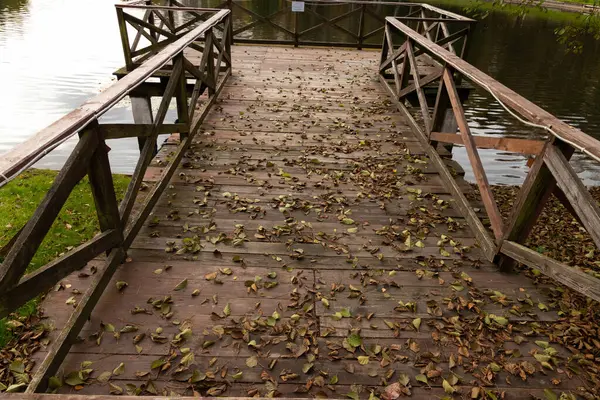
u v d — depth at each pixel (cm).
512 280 265
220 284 247
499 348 213
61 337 190
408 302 241
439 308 237
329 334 216
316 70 736
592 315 237
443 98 411
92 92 1070
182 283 243
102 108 207
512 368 201
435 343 215
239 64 748
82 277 244
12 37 1605
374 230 310
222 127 480
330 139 466
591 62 1541
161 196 338
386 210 338
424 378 194
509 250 262
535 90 1203
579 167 797
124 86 241
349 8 2319
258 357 201
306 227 309
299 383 190
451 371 199
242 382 189
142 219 286
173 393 182
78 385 182
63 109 958
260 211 325
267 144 444
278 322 222
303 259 274
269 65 751
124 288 239
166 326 216
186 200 334
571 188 211
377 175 393
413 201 353
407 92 530
